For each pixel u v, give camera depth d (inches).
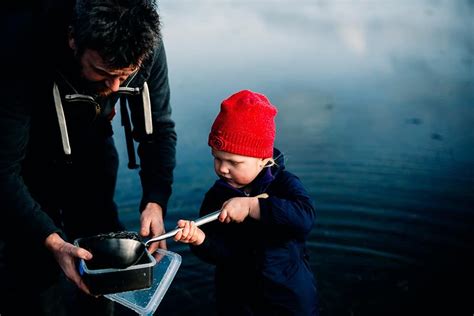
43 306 99.0
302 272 87.4
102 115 92.9
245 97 85.5
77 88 84.7
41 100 85.4
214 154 87.7
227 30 334.3
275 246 86.2
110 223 109.9
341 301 120.4
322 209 151.3
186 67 259.6
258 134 84.6
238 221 84.1
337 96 227.1
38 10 78.9
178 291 125.2
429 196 155.9
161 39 91.2
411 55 287.0
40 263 96.7
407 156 175.8
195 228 82.2
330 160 172.9
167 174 101.8
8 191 82.6
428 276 127.5
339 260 134.1
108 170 105.7
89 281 74.7
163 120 101.1
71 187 101.4
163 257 89.8
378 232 143.1
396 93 232.1
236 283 89.4
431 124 198.8
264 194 87.0
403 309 117.1
